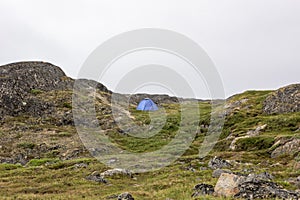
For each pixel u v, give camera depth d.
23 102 101.31
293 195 24.12
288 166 41.97
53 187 34.84
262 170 37.50
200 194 26.47
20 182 38.81
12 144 75.06
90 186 35.12
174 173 39.41
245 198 23.98
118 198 26.30
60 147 71.62
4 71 114.75
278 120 73.44
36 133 83.19
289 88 92.81
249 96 114.25
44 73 123.19
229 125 80.81
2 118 92.56
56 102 106.19
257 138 61.56
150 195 28.86
